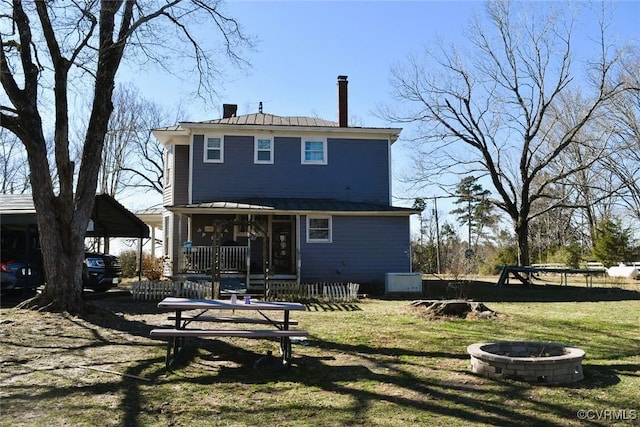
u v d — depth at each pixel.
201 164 20.72
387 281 17.88
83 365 6.65
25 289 14.94
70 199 11.06
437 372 6.49
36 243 16.19
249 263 18.09
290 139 21.31
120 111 36.03
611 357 7.43
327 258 19.42
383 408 5.07
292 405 5.16
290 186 21.16
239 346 8.09
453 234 57.78
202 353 7.55
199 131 20.81
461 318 11.19
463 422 4.68
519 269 21.59
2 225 14.82
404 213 19.61
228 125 20.72
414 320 10.97
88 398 5.29
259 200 20.38
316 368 6.73
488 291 19.52
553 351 6.68
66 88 11.07
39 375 6.12
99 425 4.53
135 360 6.98
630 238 34.25
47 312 10.54
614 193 30.06
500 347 6.91
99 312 10.90
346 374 6.41
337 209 19.17
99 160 11.64
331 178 21.38
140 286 15.10
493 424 4.64
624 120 32.31
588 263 31.95
